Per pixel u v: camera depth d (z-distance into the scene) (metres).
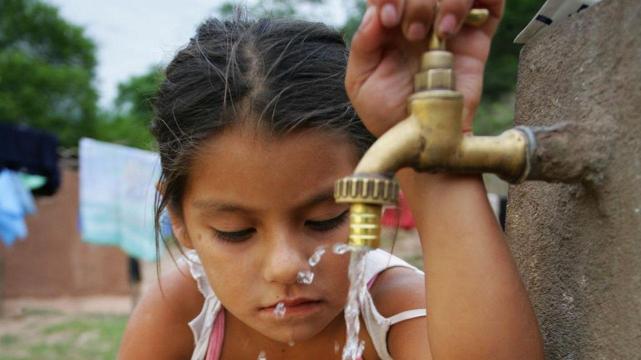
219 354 1.32
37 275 10.23
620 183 0.68
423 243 0.79
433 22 0.70
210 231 1.01
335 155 0.97
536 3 3.88
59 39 19.39
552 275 0.83
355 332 1.01
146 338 1.35
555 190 0.83
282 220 0.95
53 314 8.82
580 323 0.76
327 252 0.98
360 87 0.78
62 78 18.22
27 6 18.67
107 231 6.83
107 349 6.28
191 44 1.17
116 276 10.80
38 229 10.27
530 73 0.90
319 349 1.28
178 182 1.09
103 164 6.84
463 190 0.77
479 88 0.76
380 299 1.23
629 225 0.66
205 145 0.97
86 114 19.12
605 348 0.71
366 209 0.66
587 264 0.75
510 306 0.74
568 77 0.78
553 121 0.82
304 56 1.06
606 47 0.71
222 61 1.07
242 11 1.35
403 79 0.76
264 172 0.93
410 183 0.81
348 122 0.99
